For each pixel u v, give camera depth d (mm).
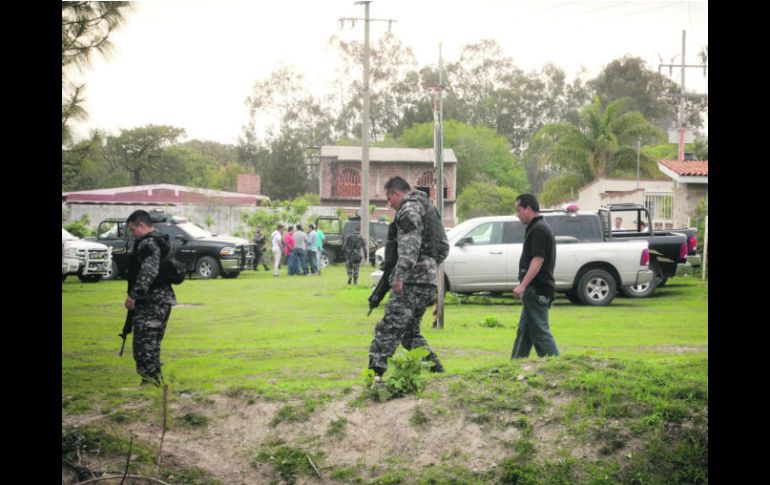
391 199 7234
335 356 10648
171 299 7793
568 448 5523
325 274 31391
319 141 71375
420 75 74125
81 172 15555
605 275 18125
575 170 51156
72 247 26125
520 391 6098
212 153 87062
